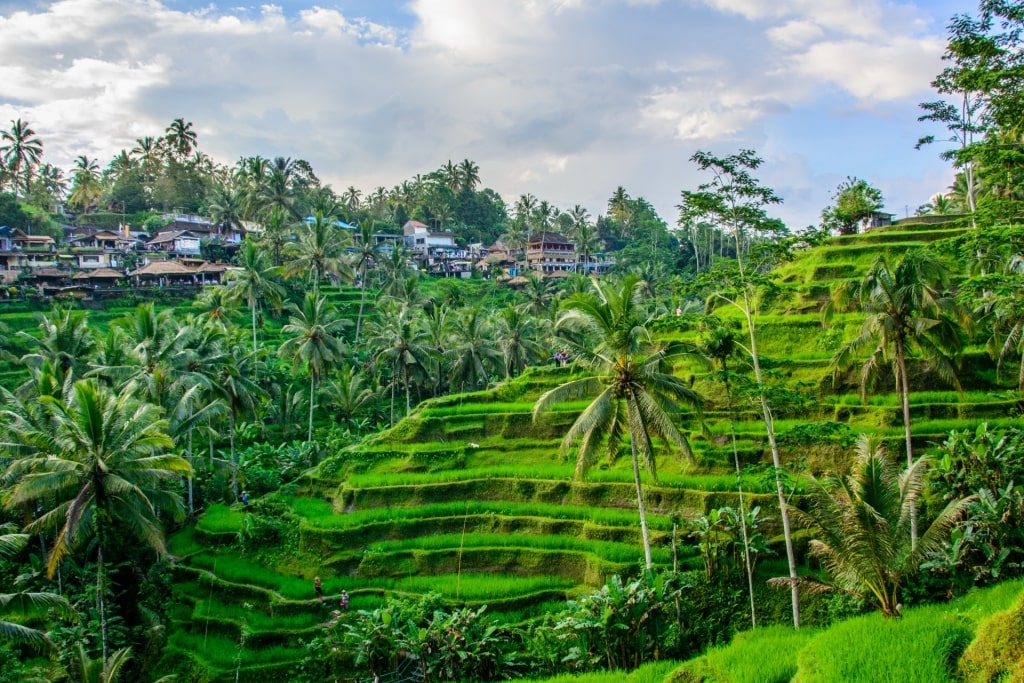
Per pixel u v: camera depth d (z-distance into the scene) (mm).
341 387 67688
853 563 23391
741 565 31812
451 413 48344
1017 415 37688
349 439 60844
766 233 29375
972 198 54938
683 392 31500
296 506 43938
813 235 28734
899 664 17344
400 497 41781
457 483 41688
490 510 39812
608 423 31812
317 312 64562
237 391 53250
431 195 165000
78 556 39156
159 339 47625
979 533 26844
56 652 32062
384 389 73062
